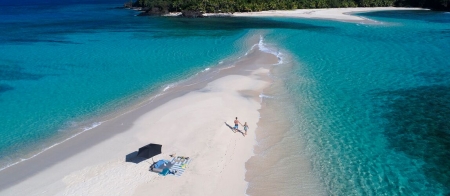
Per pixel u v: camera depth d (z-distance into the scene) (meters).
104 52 54.97
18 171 21.98
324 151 23.95
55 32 77.25
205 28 79.50
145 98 34.62
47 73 43.94
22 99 34.97
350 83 38.34
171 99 33.41
